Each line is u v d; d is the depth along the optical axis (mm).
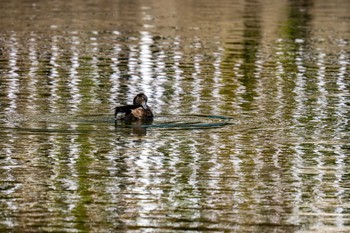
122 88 31219
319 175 20812
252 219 17750
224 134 24469
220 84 32562
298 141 23875
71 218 17641
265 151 22812
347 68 37188
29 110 26812
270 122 26078
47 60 37781
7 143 23031
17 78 32875
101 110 27047
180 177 20438
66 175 20484
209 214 17969
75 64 36781
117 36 46594
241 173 20859
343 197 19203
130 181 20094
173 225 17344
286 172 20969
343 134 24734
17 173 20547
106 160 21703
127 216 17781
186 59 39000
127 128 24812
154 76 34125
